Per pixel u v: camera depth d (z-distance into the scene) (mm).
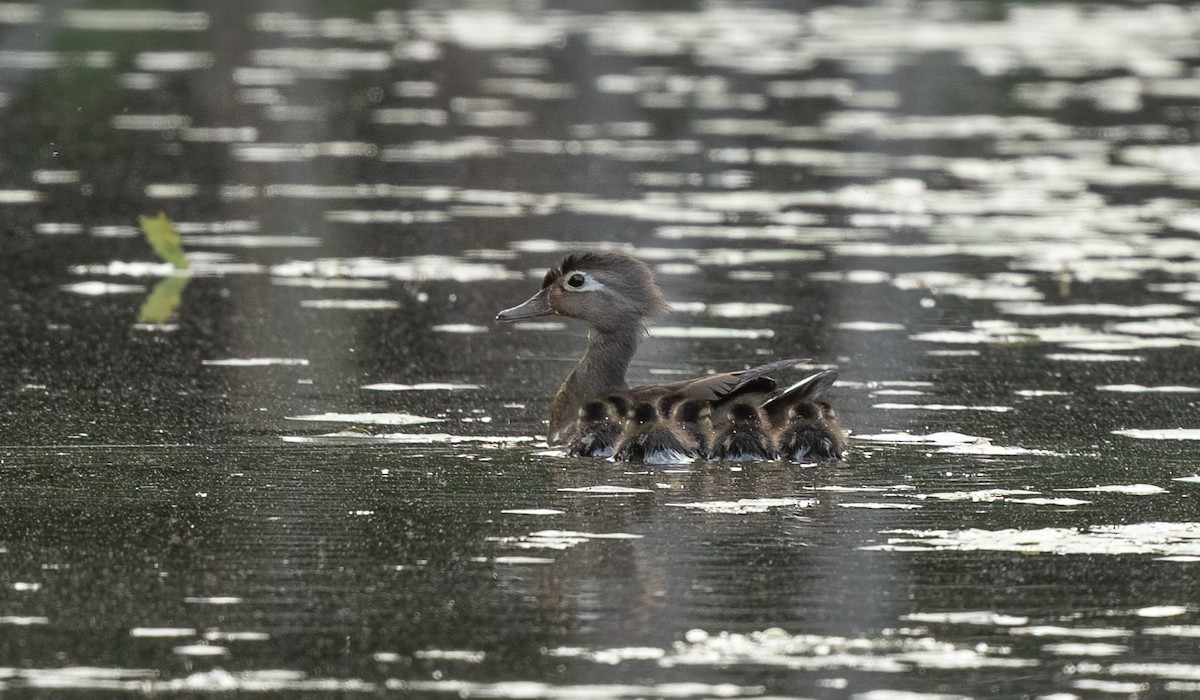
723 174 27797
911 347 17000
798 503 11539
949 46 44594
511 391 15164
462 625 9164
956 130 32625
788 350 16875
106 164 27625
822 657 8742
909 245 22422
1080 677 8523
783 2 54000
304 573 10000
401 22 47344
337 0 51062
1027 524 11023
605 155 29375
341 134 30922
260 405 14461
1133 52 44219
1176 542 10625
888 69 40125
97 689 8352
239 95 34719
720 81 37969
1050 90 37812
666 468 12555
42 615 9281
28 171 26891
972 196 26203
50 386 15078
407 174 27344
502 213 24328
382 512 11242
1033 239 22938
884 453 12992
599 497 11672
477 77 37906
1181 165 29078
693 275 20422
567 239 22594
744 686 8383
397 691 8328
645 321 14211
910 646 8891
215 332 17359
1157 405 14617
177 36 42906
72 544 10508
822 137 31656
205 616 9281
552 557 10297
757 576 9953
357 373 15750
